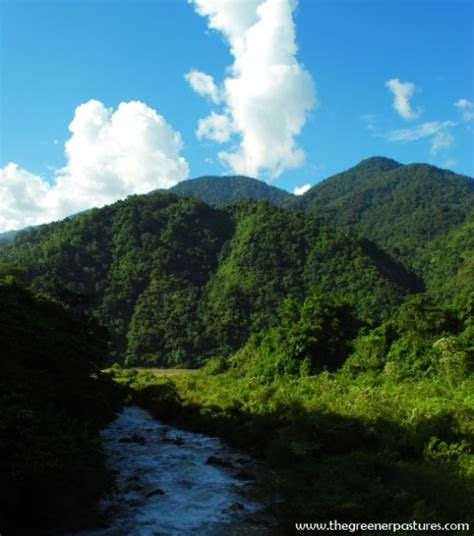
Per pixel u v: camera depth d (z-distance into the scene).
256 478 13.85
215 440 20.05
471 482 11.02
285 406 19.66
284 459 14.64
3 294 18.12
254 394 23.64
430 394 21.09
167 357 77.75
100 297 90.88
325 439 14.72
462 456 12.90
